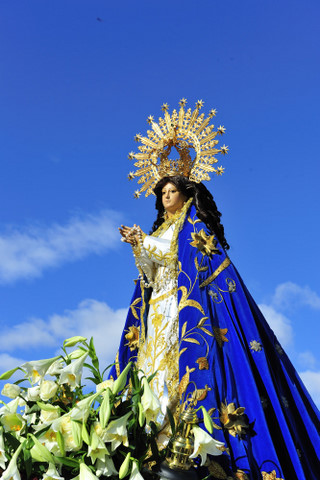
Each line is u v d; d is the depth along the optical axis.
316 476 5.43
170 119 8.43
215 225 7.14
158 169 8.24
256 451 5.07
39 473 4.07
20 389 4.49
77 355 4.58
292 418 5.68
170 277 6.58
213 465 4.77
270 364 5.93
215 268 6.20
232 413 5.16
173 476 4.22
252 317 5.93
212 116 8.25
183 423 4.45
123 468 3.95
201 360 5.42
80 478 3.79
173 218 7.18
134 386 4.39
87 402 4.05
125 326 7.25
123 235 6.75
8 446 4.25
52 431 4.12
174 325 6.20
